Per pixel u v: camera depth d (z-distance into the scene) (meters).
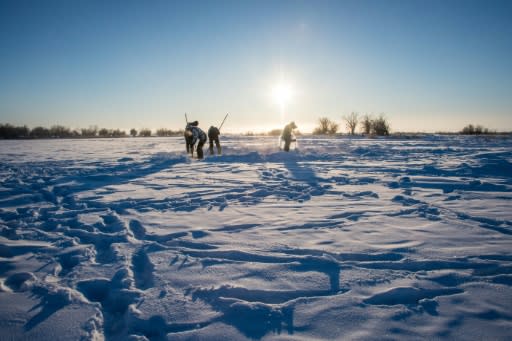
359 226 3.73
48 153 16.70
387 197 5.38
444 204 4.77
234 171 9.09
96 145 25.69
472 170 8.09
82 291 2.32
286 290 2.25
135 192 6.11
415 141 26.50
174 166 10.46
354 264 2.69
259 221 4.02
